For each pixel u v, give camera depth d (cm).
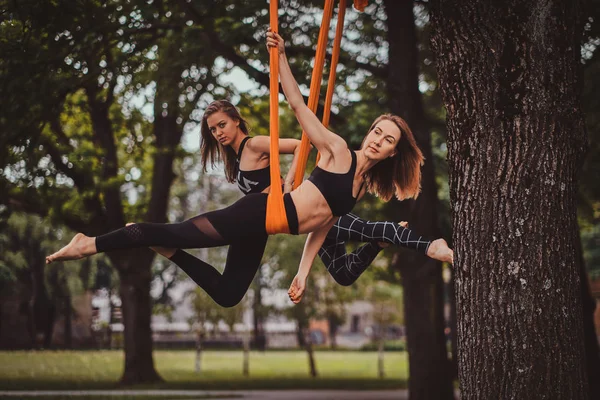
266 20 985
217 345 4775
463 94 472
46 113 944
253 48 997
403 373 2938
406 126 433
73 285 2692
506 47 459
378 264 2381
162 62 1023
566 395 442
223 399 1553
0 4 733
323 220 411
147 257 1888
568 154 458
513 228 451
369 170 453
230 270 446
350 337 6400
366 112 1335
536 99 455
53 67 837
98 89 1298
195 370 2675
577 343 451
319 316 2684
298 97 411
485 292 456
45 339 3027
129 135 1772
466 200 469
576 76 469
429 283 1359
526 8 458
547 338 443
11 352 2659
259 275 2656
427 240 462
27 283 2758
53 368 2175
